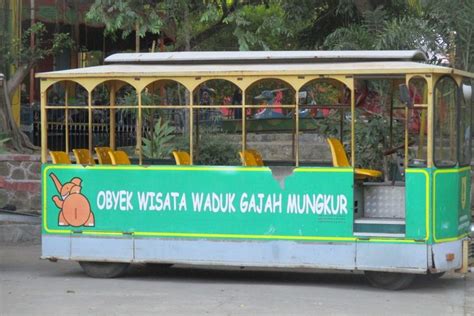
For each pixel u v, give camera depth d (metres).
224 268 11.59
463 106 10.09
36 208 14.54
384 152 11.18
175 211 10.05
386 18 15.12
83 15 17.58
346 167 9.55
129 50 18.69
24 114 17.27
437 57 13.52
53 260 10.62
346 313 8.47
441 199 9.42
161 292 9.63
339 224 9.56
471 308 8.76
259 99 12.88
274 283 10.29
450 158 9.70
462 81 9.99
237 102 13.16
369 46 14.09
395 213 10.07
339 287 9.98
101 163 10.48
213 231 9.93
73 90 14.96
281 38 19.28
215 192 9.91
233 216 9.87
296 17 17.08
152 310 8.62
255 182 9.79
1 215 11.58
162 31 17.58
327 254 9.59
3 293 9.58
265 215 9.77
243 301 9.08
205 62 10.33
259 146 14.87
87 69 10.52
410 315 8.38
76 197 10.36
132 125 14.67
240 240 9.84
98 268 10.55
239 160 12.08
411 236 9.34
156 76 10.05
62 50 17.39
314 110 12.86
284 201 9.71
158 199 10.09
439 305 8.89
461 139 9.95
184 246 10.02
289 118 14.32
